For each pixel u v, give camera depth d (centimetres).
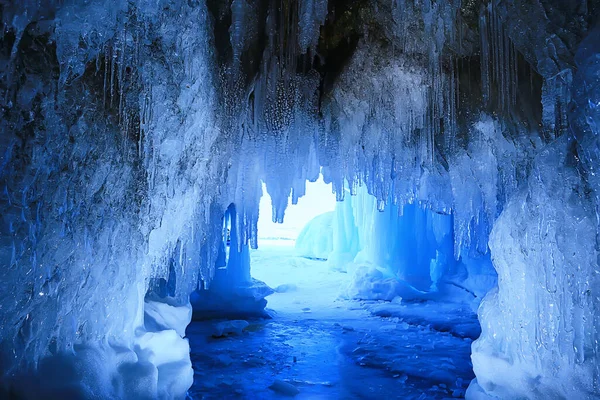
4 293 231
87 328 287
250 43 449
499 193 542
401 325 792
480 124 452
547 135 366
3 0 209
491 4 338
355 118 561
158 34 303
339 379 514
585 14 272
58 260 260
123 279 317
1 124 228
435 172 635
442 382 507
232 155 531
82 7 241
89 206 281
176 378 339
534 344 320
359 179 644
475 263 995
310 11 385
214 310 847
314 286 1224
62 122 256
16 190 237
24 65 233
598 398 266
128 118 305
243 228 604
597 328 268
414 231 1104
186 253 470
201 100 374
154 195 345
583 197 278
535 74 357
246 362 570
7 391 230
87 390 250
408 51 432
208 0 382
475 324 780
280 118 500
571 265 284
